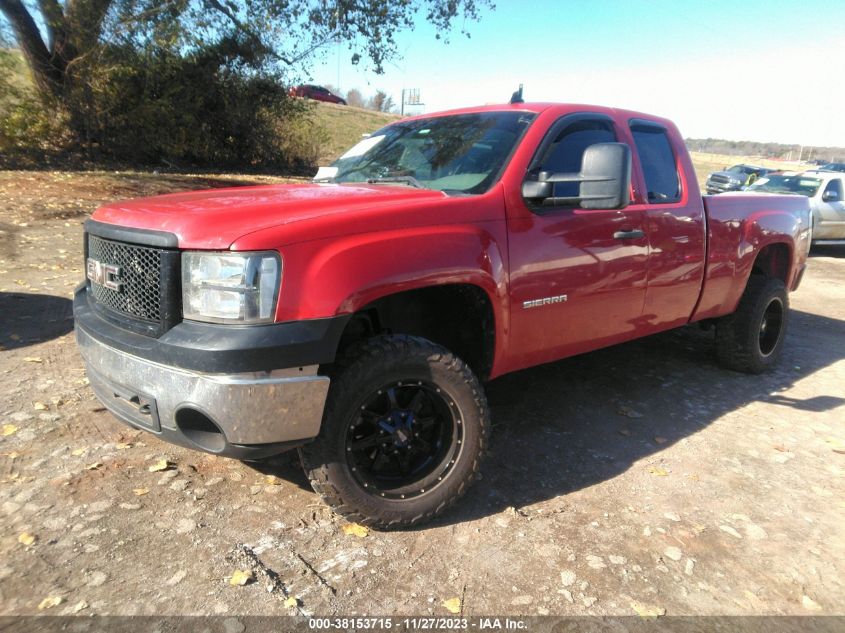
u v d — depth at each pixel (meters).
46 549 2.61
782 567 2.76
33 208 11.32
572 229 3.42
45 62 17.73
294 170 23.33
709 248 4.44
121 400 2.79
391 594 2.48
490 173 3.27
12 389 4.14
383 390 2.75
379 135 4.32
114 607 2.32
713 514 3.16
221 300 2.42
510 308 3.16
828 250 14.59
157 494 3.06
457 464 2.93
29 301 6.23
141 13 17.61
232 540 2.75
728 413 4.47
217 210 2.66
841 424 4.37
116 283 2.76
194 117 20.12
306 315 2.46
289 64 21.36
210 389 2.37
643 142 4.15
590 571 2.67
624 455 3.75
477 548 2.80
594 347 3.84
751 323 5.05
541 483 3.38
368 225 2.66
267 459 3.47
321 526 2.89
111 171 17.11
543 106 3.67
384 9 17.81
